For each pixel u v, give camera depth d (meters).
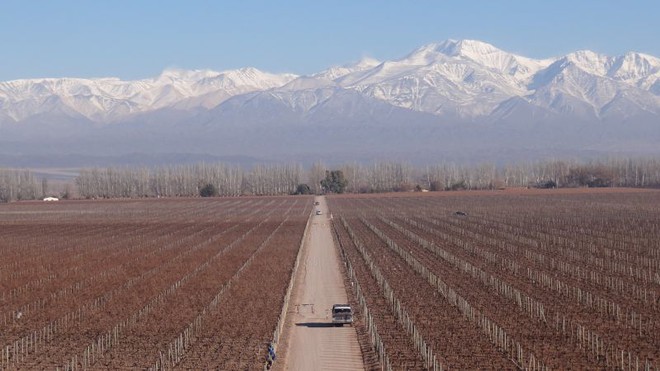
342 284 110.75
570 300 94.31
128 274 120.38
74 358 70.19
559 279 109.50
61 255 145.12
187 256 141.75
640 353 70.00
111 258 139.88
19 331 81.88
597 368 65.75
